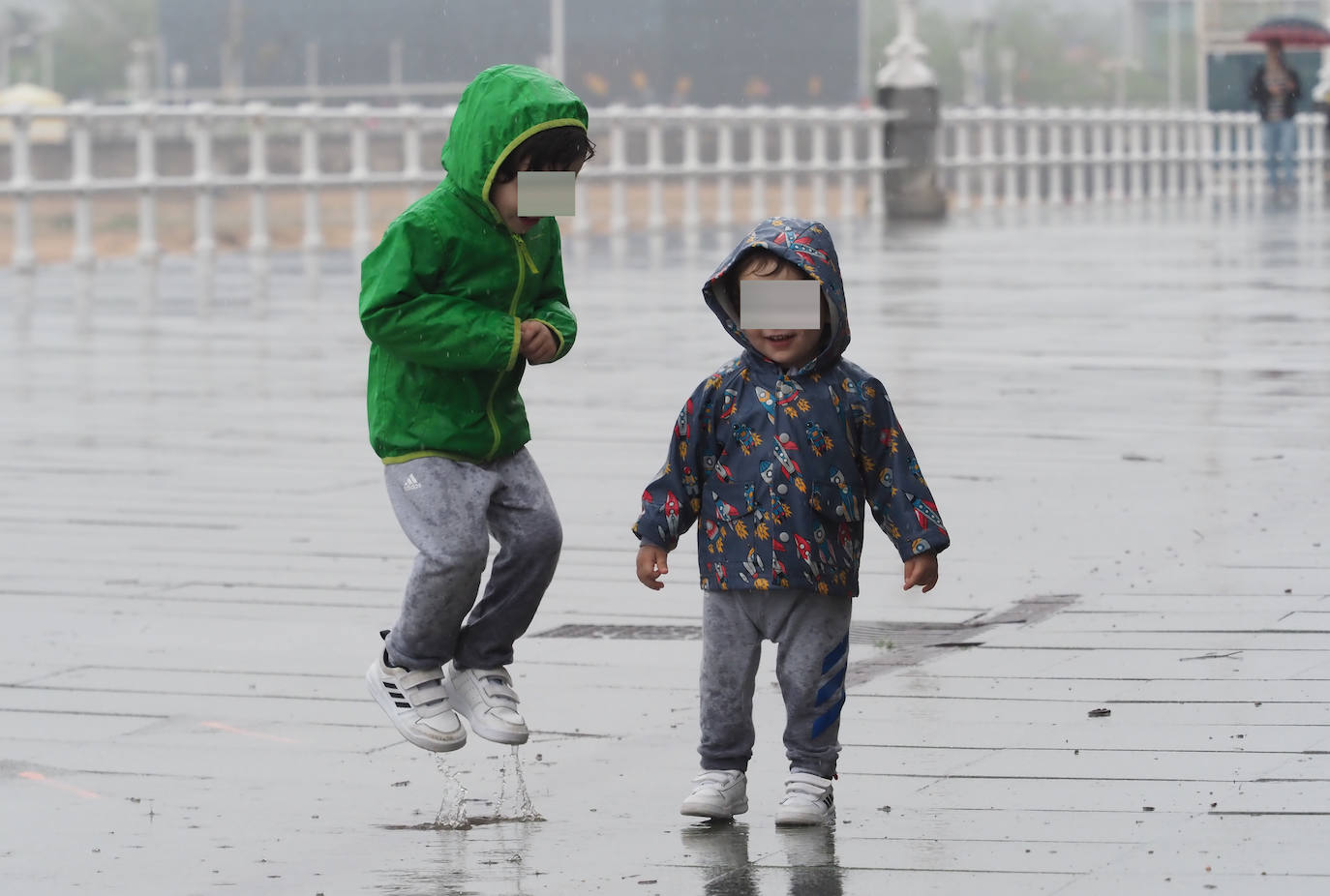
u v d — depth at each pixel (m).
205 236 71.25
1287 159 120.88
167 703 16.69
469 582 13.66
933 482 26.42
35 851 12.91
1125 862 12.11
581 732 15.66
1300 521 23.38
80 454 30.06
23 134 65.19
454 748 13.94
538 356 13.59
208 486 27.28
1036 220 95.50
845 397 13.41
